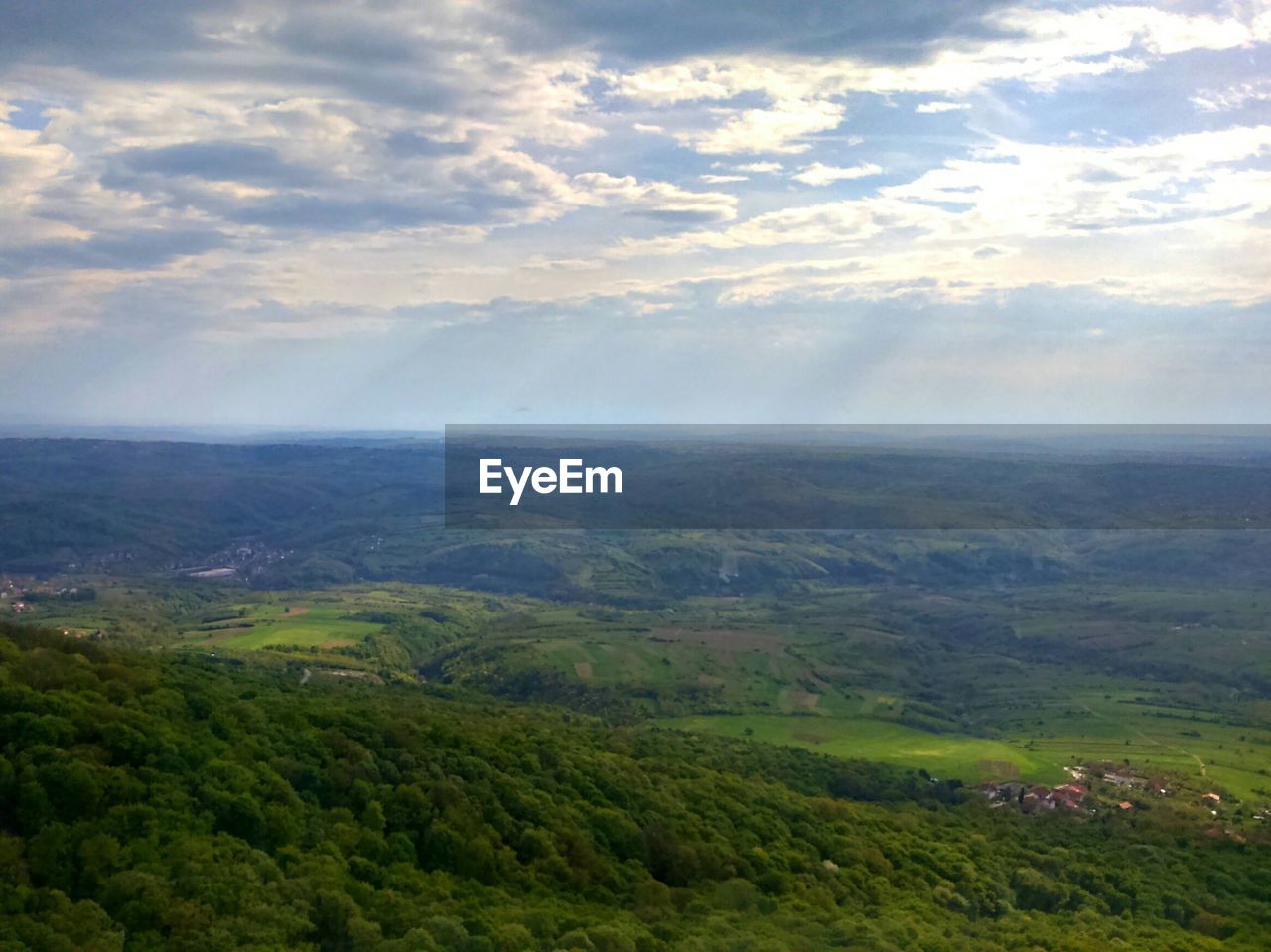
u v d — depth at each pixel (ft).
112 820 184.75
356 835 213.87
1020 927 246.88
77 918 162.71
